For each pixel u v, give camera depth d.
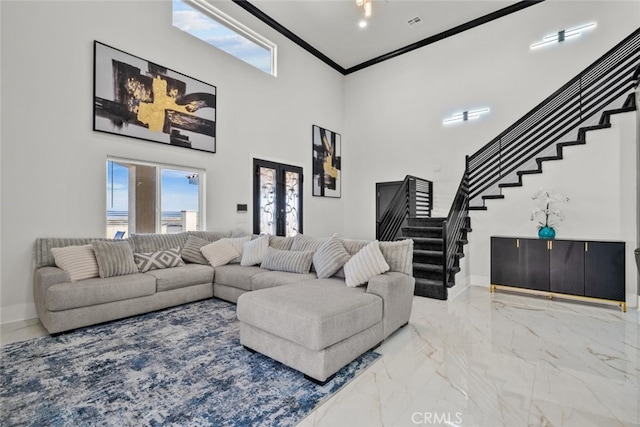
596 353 2.44
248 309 2.37
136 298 3.21
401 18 5.82
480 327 3.01
